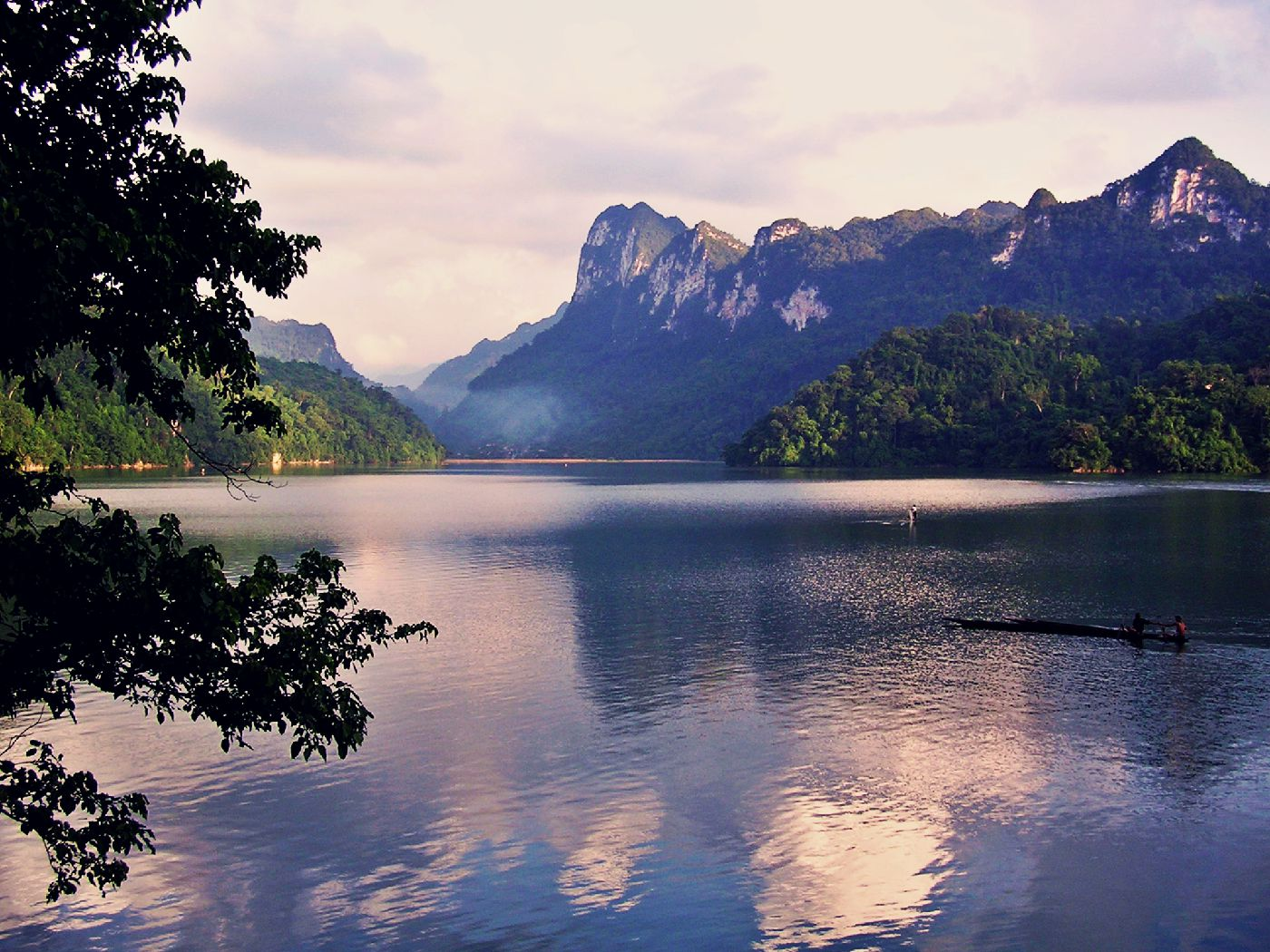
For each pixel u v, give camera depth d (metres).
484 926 19.72
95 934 19.59
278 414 15.09
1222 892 20.66
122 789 26.08
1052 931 19.34
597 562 69.12
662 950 18.84
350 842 23.16
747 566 66.31
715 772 27.05
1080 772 26.92
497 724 31.22
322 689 15.36
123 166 14.05
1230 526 87.75
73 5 13.44
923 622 46.34
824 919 19.84
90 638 14.53
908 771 27.08
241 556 71.56
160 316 13.45
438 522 102.31
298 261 14.95
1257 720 30.92
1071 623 45.50
